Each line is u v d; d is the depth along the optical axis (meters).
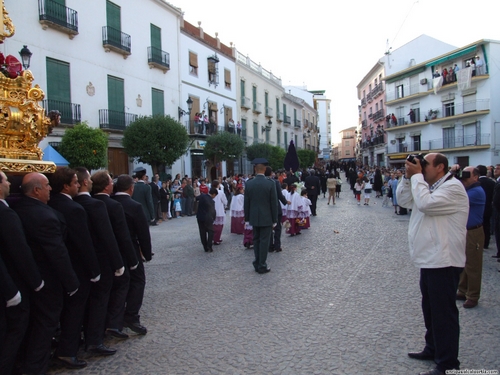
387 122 43.00
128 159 19.95
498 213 7.52
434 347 3.63
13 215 3.26
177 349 4.12
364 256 8.23
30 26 15.11
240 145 25.97
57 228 3.51
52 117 4.39
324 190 25.66
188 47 26.00
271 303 5.46
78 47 17.25
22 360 3.59
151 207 9.83
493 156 32.03
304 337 4.29
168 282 6.72
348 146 116.88
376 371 3.51
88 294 3.96
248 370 3.60
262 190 7.03
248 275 7.02
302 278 6.70
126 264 4.49
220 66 30.48
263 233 7.11
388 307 5.14
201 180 20.03
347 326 4.55
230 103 32.12
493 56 31.88
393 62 43.50
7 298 3.06
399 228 12.05
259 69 39.00
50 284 3.57
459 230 3.40
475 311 4.93
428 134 37.97
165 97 23.34
